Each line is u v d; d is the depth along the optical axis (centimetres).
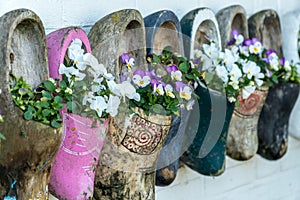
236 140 230
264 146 250
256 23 246
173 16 205
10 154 154
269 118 246
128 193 187
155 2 222
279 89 243
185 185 243
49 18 190
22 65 169
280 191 296
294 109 268
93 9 202
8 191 158
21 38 169
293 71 246
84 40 179
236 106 216
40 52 168
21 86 159
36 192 161
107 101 172
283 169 297
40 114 156
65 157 173
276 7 270
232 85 211
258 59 229
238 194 271
